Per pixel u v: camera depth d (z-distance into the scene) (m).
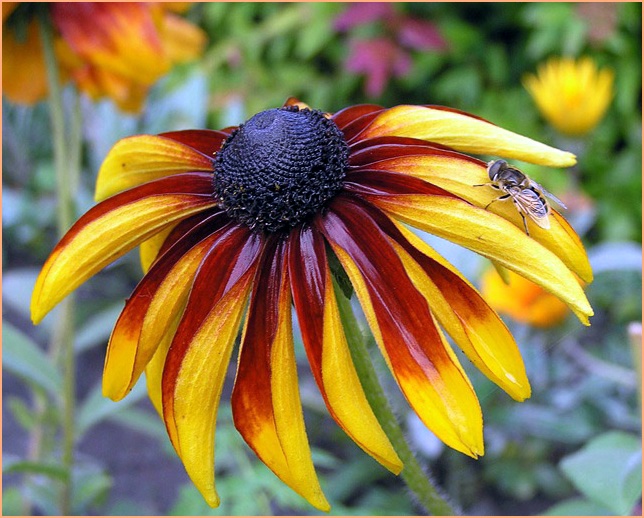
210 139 0.22
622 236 0.57
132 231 0.21
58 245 0.21
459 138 0.21
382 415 0.21
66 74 0.34
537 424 0.38
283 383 0.19
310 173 0.20
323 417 0.43
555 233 0.20
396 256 0.19
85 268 0.20
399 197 0.20
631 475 0.26
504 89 0.63
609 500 0.25
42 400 0.34
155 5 0.31
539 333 0.32
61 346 0.36
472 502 0.40
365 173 0.20
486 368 0.19
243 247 0.20
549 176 0.54
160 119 0.44
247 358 0.19
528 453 0.41
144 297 0.21
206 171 0.22
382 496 0.40
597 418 0.38
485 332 0.19
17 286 0.38
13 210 0.55
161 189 0.21
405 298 0.19
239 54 0.66
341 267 0.20
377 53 0.56
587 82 0.44
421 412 0.18
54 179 0.56
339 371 0.19
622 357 0.43
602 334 0.48
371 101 0.65
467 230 0.19
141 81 0.31
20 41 0.31
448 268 0.20
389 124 0.21
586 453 0.27
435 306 0.19
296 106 0.22
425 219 0.19
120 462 0.46
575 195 0.46
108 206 0.21
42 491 0.32
